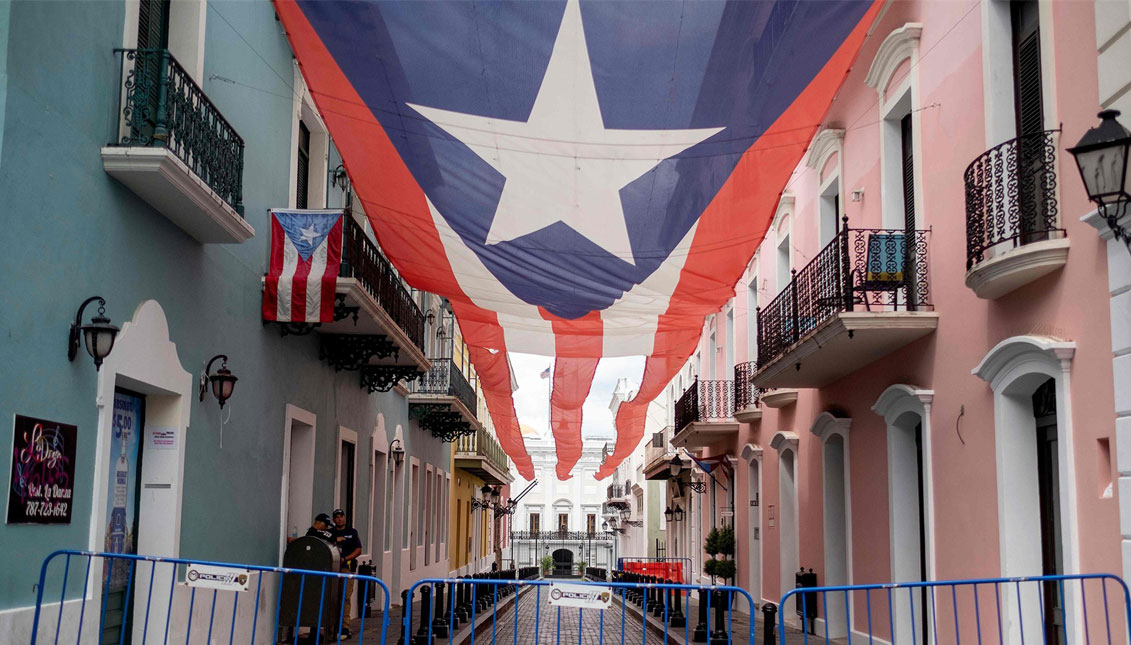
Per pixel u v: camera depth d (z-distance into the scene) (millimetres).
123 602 9094
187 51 9617
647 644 14766
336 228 12125
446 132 6832
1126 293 7305
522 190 7324
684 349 11688
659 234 7781
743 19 5949
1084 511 7859
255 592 11664
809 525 16078
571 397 13930
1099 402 7660
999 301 9438
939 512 10891
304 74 6551
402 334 14836
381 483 19953
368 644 12492
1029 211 8648
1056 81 8438
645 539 47531
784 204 17391
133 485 9312
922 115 11422
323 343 14586
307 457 14086
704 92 6387
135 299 8609
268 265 12039
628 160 6969
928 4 11273
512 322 10641
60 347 7375
